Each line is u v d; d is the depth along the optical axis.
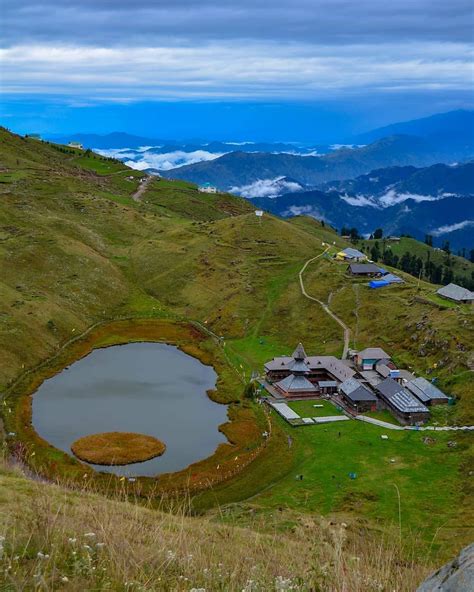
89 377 122.75
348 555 18.91
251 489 82.44
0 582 12.32
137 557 15.62
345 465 89.56
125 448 91.25
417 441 97.81
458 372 115.00
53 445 90.88
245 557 18.25
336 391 119.62
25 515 18.78
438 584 11.07
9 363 118.50
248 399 115.56
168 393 116.81
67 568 14.01
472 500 76.94
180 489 79.94
